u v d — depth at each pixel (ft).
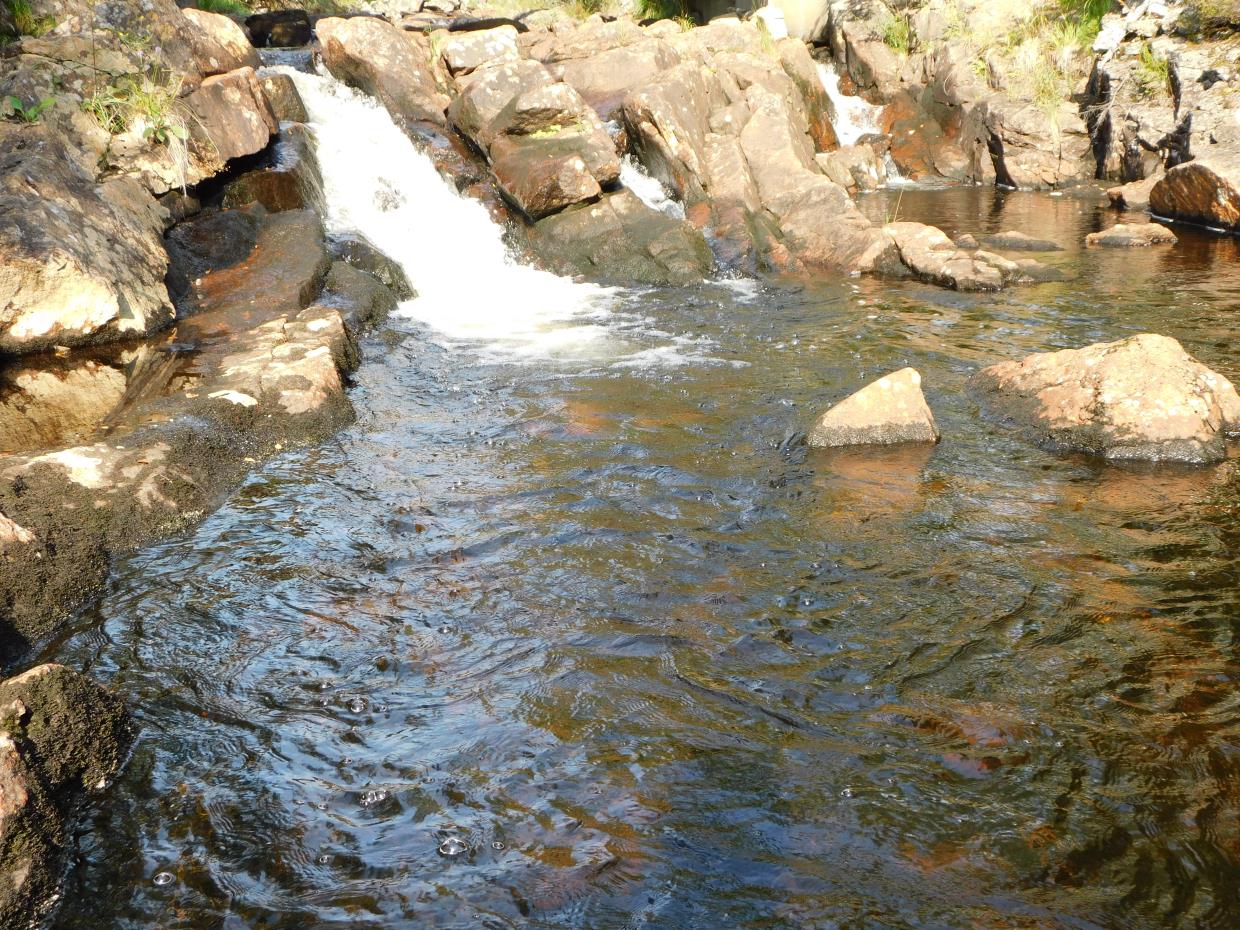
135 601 16.65
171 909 10.66
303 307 30.60
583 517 19.27
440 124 45.75
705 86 48.39
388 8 73.15
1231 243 43.32
